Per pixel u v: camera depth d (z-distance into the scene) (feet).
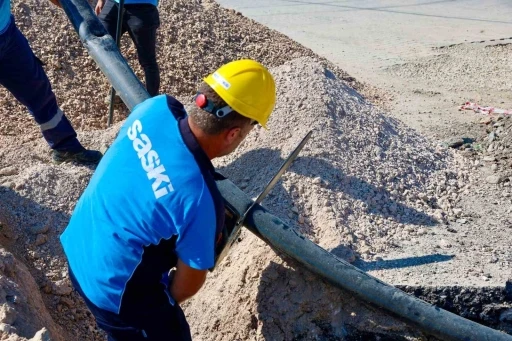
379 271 12.37
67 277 13.79
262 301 12.22
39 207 14.83
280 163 15.16
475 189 16.28
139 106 9.28
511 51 34.58
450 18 45.37
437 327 10.71
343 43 37.11
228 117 8.45
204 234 8.33
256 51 26.16
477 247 13.47
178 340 9.55
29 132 20.03
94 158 16.74
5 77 15.42
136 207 8.46
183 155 8.36
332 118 16.61
